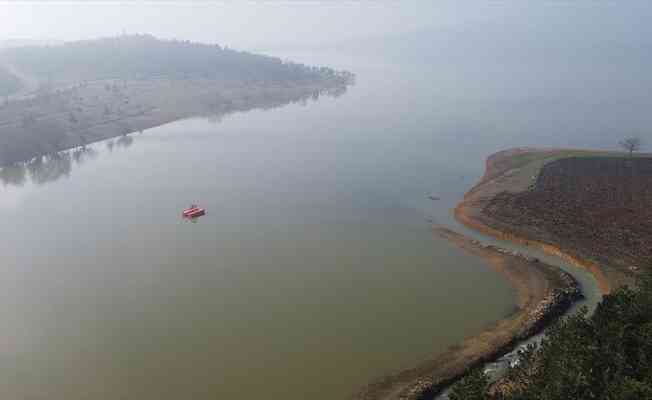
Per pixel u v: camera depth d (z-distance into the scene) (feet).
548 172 424.46
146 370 212.02
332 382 201.26
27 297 270.26
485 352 212.84
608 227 318.65
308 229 351.46
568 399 151.33
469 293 263.29
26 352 225.15
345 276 284.61
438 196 412.98
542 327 229.04
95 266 304.30
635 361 168.04
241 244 330.13
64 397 198.08
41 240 345.31
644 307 190.70
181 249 324.80
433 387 193.67
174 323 244.01
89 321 247.50
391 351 218.59
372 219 366.84
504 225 337.93
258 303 259.19
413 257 305.53
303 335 231.91
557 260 294.05
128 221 376.27
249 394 196.65
